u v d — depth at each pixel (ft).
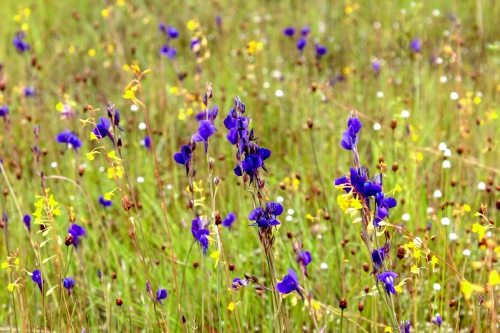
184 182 16.87
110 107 9.08
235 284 8.73
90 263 13.57
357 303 11.59
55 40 27.53
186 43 26.48
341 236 13.33
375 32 25.82
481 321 11.37
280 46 26.00
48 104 20.84
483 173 15.23
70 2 31.86
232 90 21.25
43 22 29.32
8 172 15.61
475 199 14.25
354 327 11.21
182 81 18.75
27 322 11.87
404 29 23.06
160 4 29.48
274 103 20.70
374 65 18.61
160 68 20.59
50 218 9.73
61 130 19.26
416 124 17.78
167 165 17.19
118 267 12.66
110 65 23.72
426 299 11.46
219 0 30.27
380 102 19.52
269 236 8.20
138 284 13.16
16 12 30.40
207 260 12.90
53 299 12.05
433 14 25.52
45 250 13.66
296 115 18.86
